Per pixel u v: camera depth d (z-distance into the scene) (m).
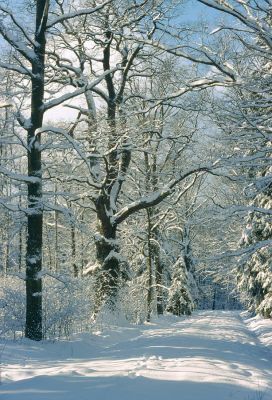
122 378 7.22
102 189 18.66
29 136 13.80
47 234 35.62
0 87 15.62
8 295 14.15
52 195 14.01
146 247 32.06
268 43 11.97
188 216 35.84
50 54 20.36
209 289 57.22
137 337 16.72
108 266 21.20
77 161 20.27
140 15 19.88
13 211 12.92
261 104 12.64
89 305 16.78
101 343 14.36
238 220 13.13
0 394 6.00
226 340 16.23
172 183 20.08
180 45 16.42
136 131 19.92
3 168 12.82
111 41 21.08
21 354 10.70
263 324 25.67
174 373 7.95
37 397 5.79
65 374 7.60
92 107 21.69
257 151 12.72
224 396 6.45
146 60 22.14
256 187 12.56
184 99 19.59
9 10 13.05
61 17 14.28
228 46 14.01
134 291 27.34
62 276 13.86
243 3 11.97
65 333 14.45
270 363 12.05
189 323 26.44
